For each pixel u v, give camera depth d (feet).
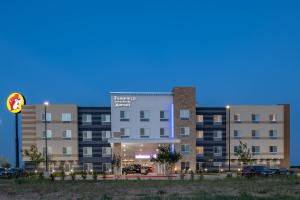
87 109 226.99
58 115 223.92
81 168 224.12
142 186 112.47
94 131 226.38
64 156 223.10
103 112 226.99
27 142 222.28
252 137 234.79
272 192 91.86
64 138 223.71
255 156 233.76
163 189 102.22
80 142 225.56
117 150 212.84
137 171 208.54
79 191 97.81
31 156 205.57
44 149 221.87
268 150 235.20
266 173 170.30
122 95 223.71
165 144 216.95
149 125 222.89
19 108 228.63
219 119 235.20
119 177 173.47
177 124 222.28
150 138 215.72
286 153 236.84
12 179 152.66
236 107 235.20
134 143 212.02
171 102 224.33
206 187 107.45
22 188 107.55
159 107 224.12
